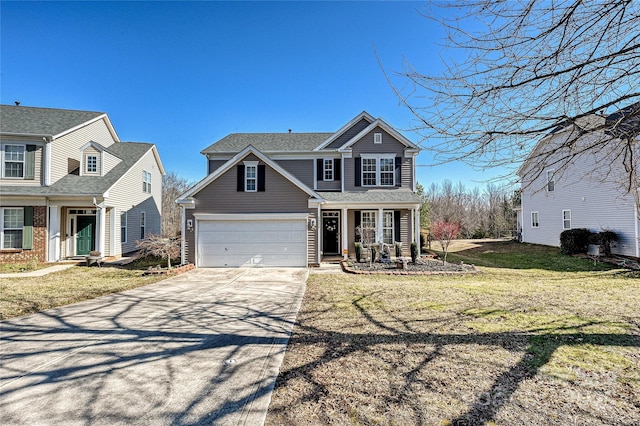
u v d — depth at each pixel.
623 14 2.73
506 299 6.79
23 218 13.46
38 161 13.90
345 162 15.73
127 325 5.35
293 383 3.26
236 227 12.82
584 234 15.62
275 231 12.80
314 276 10.55
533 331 4.66
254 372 3.54
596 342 4.17
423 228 27.59
